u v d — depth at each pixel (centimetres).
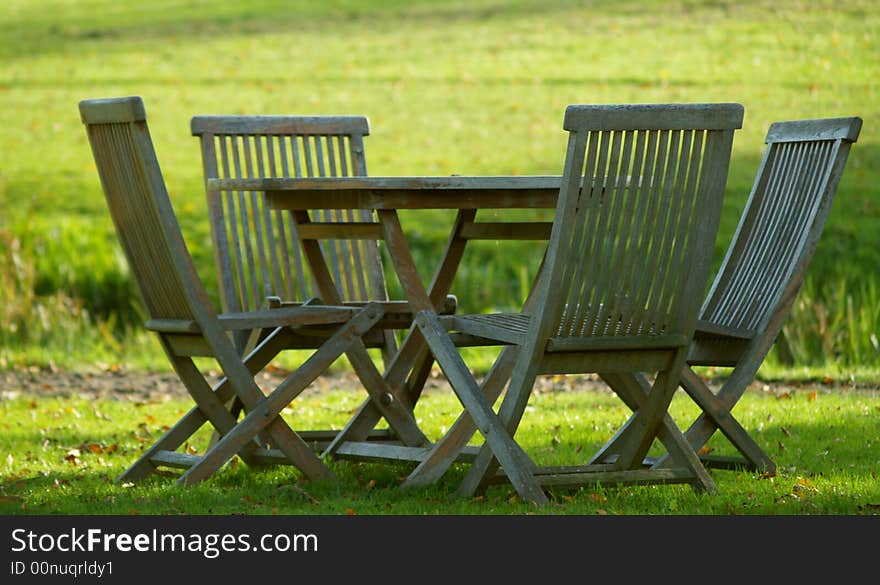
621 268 797
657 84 3509
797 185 975
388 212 865
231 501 859
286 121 1121
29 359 1744
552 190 897
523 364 799
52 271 2208
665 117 772
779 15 3962
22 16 4769
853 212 2459
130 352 1848
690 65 3634
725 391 932
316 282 994
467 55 3978
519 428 1197
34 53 4256
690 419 1255
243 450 952
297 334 970
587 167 767
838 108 3156
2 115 3569
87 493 897
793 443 1088
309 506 840
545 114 3378
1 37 4475
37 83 3912
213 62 4053
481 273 2247
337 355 911
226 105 3584
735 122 792
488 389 904
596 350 803
